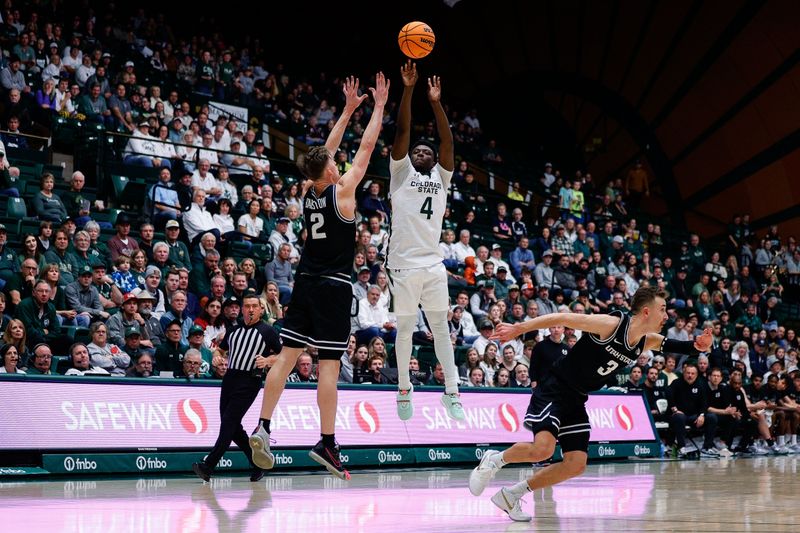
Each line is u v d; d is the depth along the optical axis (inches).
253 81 835.4
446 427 450.0
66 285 429.7
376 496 270.2
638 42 1048.8
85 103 609.0
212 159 634.2
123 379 359.6
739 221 995.3
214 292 452.8
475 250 697.6
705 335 213.9
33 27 642.8
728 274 904.3
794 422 671.8
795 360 793.6
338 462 235.0
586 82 1127.0
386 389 436.5
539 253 739.4
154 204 538.3
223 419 327.0
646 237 925.8
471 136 997.8
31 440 329.7
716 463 502.9
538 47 1123.3
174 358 404.8
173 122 630.5
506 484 330.6
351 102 244.4
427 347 522.3
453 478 358.9
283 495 269.7
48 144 585.3
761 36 946.7
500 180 925.8
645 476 382.6
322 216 232.1
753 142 1008.9
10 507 221.5
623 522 195.8
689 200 1104.2
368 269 534.0
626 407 543.2
